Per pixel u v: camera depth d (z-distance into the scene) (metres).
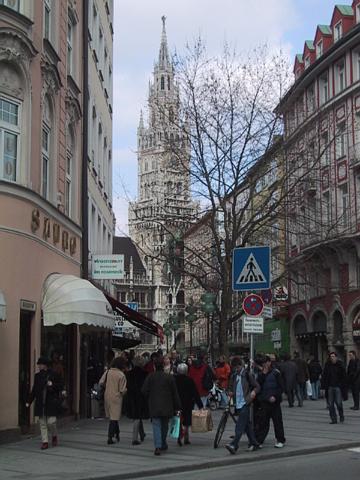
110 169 37.72
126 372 15.94
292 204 29.41
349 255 42.84
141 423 15.80
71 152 22.98
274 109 29.11
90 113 27.97
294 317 52.38
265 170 28.66
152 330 29.91
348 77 43.97
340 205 43.56
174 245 28.83
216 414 24.00
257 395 14.75
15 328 16.34
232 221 28.50
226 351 27.12
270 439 16.16
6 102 17.06
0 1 17.05
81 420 22.02
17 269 16.59
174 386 13.98
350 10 47.88
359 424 19.44
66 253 21.36
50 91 19.53
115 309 28.05
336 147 44.41
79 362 22.20
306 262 33.41
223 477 11.31
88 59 26.62
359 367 24.80
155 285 106.50
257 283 14.98
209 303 27.00
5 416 15.73
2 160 16.78
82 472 11.56
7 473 11.47
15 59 17.06
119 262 25.28
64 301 17.86
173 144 29.12
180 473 11.95
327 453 14.30
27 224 17.12
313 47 51.94
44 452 14.11
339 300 44.25
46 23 20.23
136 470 11.71
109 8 36.78
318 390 31.50
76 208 23.14
